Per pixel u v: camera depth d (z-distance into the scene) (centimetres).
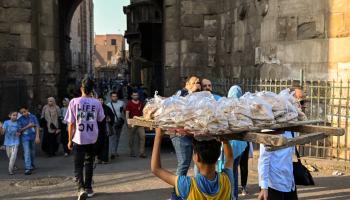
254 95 409
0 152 1408
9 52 1689
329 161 1022
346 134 1027
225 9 1656
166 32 1805
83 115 841
